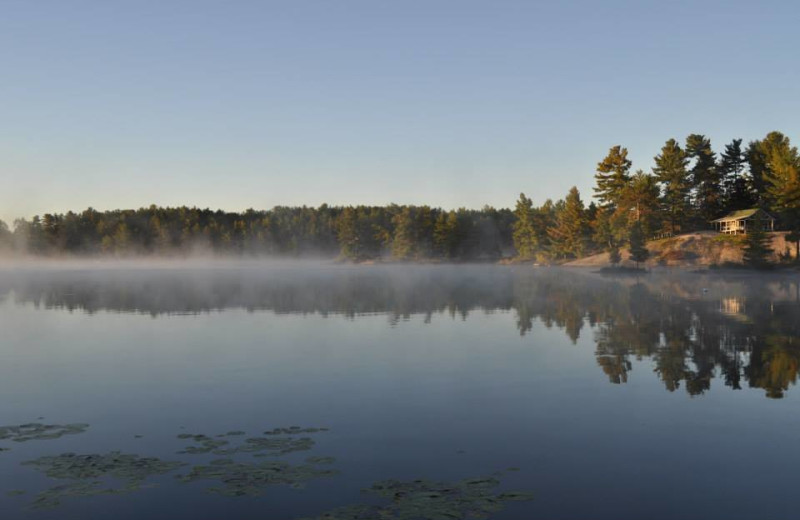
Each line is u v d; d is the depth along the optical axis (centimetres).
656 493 1151
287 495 1149
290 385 2045
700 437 1461
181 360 2516
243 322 3734
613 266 10669
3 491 1175
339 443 1446
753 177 13238
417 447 1415
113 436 1520
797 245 9175
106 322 3831
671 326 3362
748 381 2009
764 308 4222
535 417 1644
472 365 2344
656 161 13112
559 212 14750
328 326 3519
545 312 4153
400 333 3222
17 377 2216
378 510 1080
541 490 1166
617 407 1727
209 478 1233
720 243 10556
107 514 1077
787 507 1087
